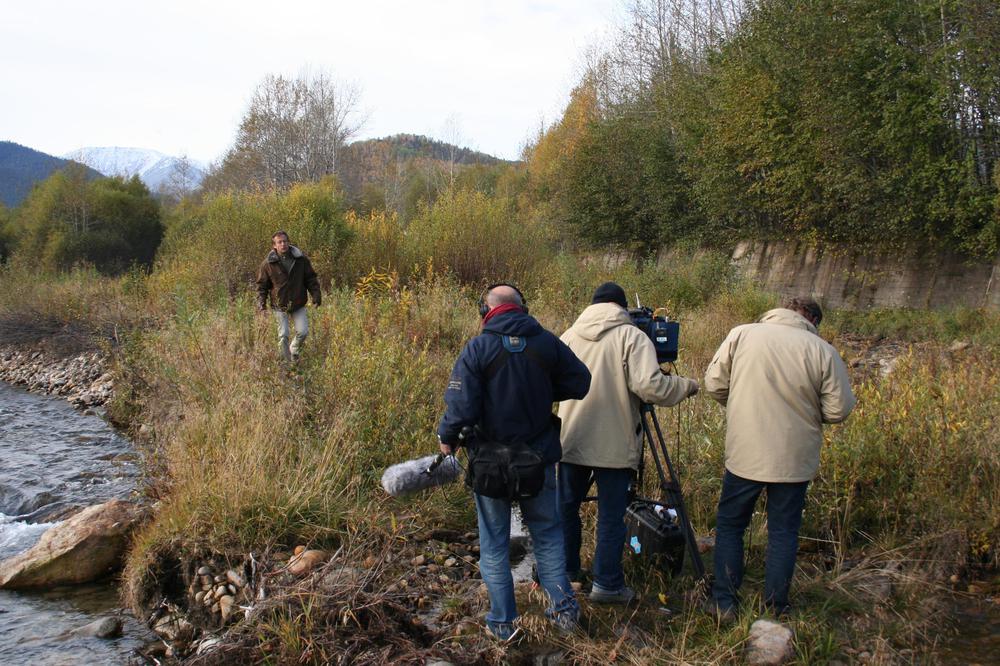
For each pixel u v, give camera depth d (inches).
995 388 231.6
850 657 139.9
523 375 136.7
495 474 133.3
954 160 573.9
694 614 150.5
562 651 139.1
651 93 1059.9
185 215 1502.2
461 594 163.6
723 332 451.2
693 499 206.7
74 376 474.6
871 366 376.8
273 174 1904.5
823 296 716.7
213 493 192.9
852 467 196.5
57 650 161.2
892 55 588.1
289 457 215.3
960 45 539.8
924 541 178.9
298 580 165.2
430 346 369.4
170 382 303.9
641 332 150.4
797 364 142.9
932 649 144.9
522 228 649.0
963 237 587.5
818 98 633.6
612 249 1086.4
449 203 644.7
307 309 383.9
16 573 195.0
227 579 173.3
